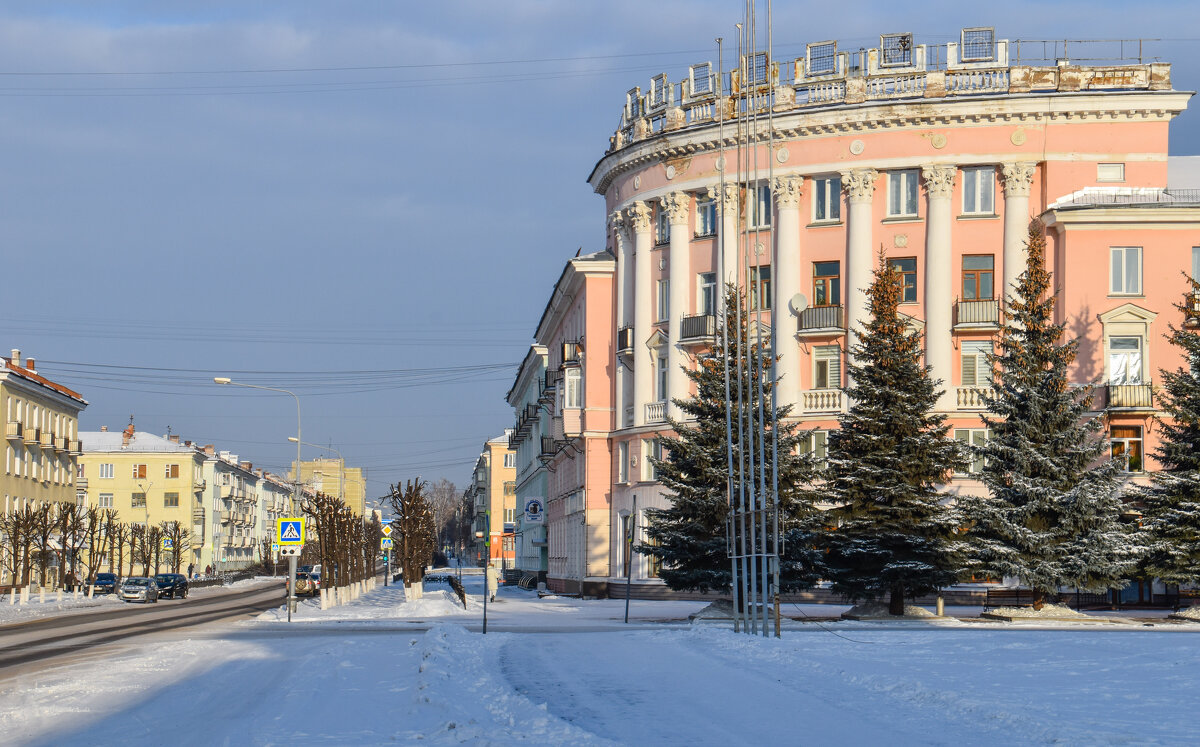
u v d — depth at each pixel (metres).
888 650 26.47
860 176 54.47
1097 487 40.16
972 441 52.38
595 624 39.59
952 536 39.69
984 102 52.75
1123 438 50.28
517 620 42.53
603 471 63.75
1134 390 49.22
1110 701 17.14
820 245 55.56
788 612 45.66
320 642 31.56
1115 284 51.03
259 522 169.50
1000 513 40.09
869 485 39.03
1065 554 39.94
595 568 63.09
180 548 116.69
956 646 27.61
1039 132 53.00
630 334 62.00
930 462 39.62
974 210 53.88
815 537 39.44
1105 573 39.72
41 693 20.08
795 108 55.25
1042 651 26.27
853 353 40.66
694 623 38.72
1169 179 54.91
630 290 62.75
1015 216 52.94
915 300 53.94
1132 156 52.72
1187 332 44.62
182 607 61.72
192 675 22.92
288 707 17.56
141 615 52.69
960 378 53.25
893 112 53.56
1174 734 13.86
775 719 15.41
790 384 55.22
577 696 18.11
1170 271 50.56
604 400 64.12
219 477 144.50
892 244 54.25
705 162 58.28
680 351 58.62
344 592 61.12
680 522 40.84
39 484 93.94
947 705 16.52
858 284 54.28
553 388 75.88
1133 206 50.22
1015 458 40.72
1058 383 41.16
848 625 37.06
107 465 130.38
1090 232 50.94
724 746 13.21
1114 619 39.91
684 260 59.09
